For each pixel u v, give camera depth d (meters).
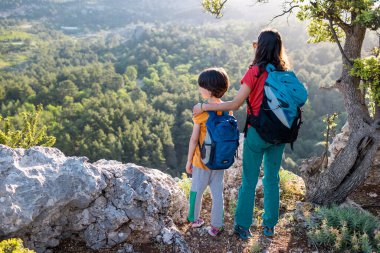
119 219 2.90
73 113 69.12
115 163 3.50
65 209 2.81
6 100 82.69
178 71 111.56
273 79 2.59
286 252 3.03
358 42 3.68
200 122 2.79
